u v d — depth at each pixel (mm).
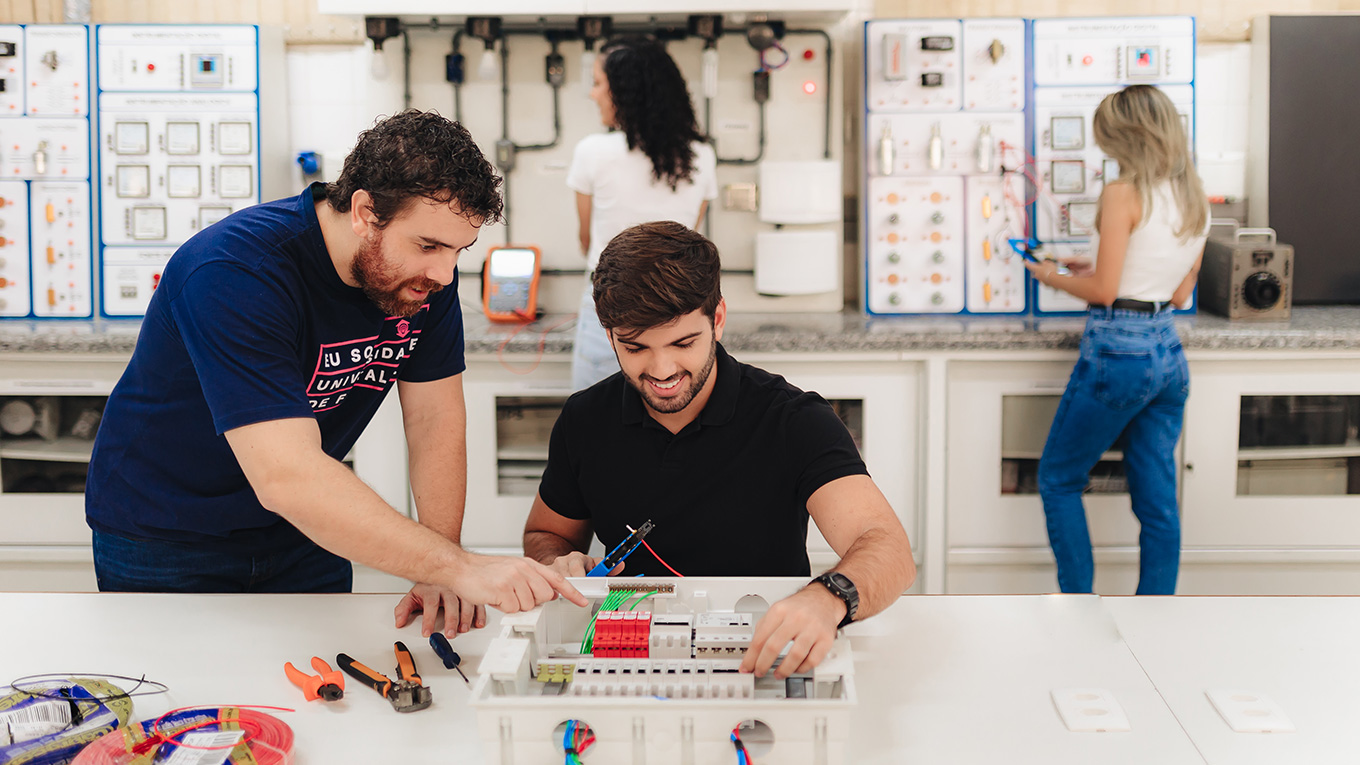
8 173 3424
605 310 1361
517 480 3207
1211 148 3609
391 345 1609
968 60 3369
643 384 1446
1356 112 3438
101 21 3562
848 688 1041
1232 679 1238
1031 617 1418
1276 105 3438
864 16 3574
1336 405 3049
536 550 1674
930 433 3051
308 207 1453
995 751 1094
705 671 1119
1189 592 3145
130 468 1603
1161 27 3342
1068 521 2902
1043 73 3371
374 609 1477
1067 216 3395
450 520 1671
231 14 3566
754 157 3506
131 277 3465
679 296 1332
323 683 1220
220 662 1308
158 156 3422
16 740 1082
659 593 1299
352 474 1314
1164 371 2736
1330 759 1068
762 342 2996
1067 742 1109
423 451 1705
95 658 1312
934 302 3449
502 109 3447
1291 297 3459
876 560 1298
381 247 1315
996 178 3406
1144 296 2734
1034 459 3146
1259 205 3516
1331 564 3105
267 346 1341
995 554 3129
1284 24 3412
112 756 1045
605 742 1020
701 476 1592
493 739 1025
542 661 1152
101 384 3076
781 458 1564
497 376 3090
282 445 1287
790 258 3385
